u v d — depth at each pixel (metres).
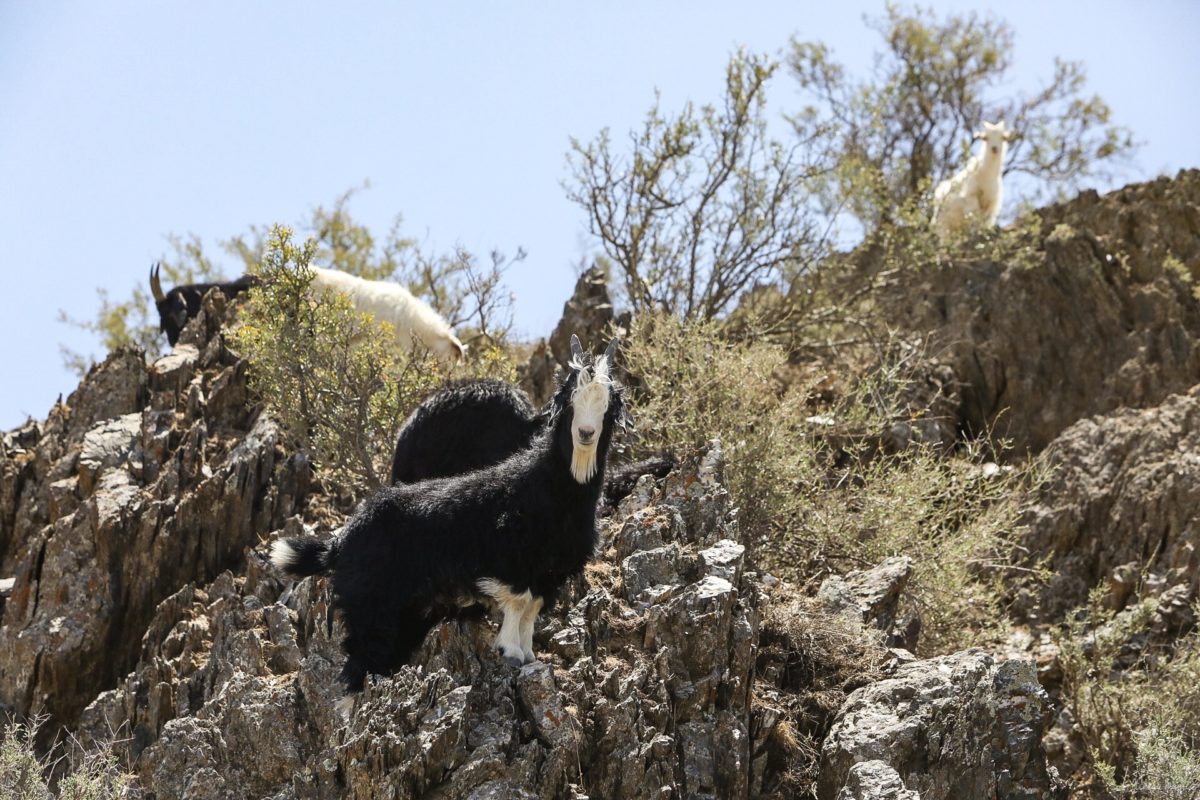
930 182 20.55
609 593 10.28
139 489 12.75
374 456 12.96
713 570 10.41
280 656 10.52
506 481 8.91
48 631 11.77
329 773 8.80
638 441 13.62
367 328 13.33
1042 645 13.78
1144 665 13.25
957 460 15.66
